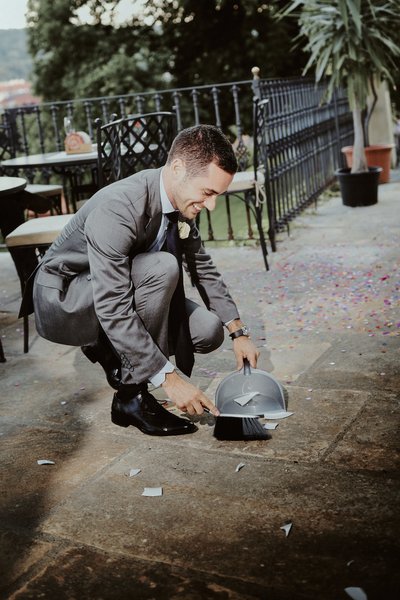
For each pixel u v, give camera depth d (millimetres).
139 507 2055
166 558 1813
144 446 2426
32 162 4629
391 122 8891
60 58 14344
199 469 2236
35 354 3506
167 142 4191
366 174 6340
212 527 1927
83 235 2400
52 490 2197
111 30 14367
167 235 2342
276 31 12906
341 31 6113
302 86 6520
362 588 1638
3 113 6543
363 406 2564
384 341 3182
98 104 13430
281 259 4910
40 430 2639
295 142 6277
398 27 6281
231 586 1685
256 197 4570
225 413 2400
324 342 3256
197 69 13984
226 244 5555
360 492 2027
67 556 1858
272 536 1863
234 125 13805
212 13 13609
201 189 2115
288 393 2736
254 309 3861
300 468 2186
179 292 2439
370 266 4492
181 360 2496
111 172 3955
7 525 2025
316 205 6617
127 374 2369
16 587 1752
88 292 2410
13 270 5363
